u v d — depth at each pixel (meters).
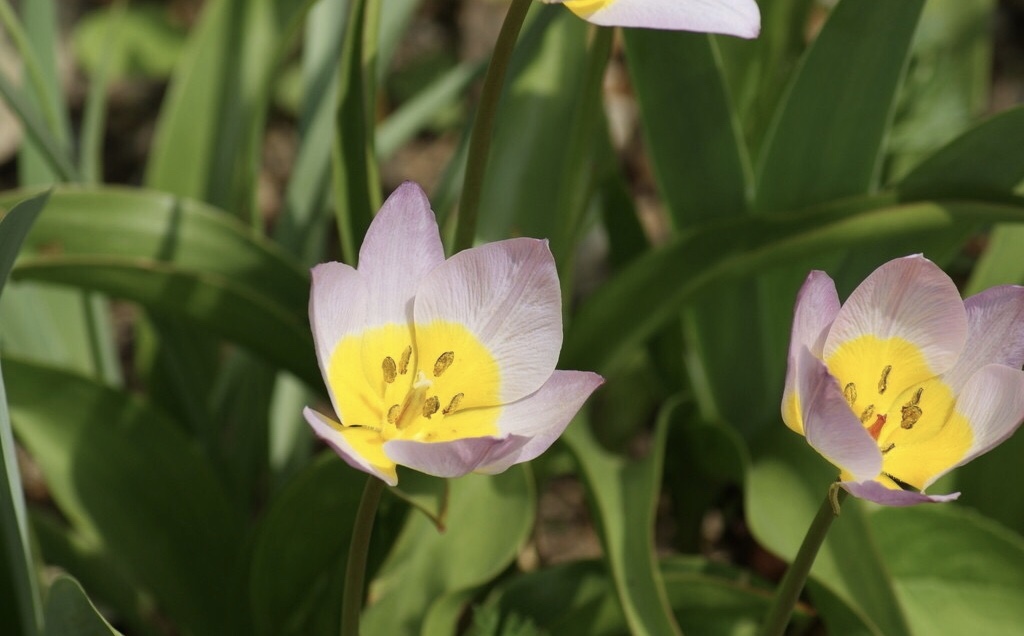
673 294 0.85
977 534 0.85
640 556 0.82
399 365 0.71
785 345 0.89
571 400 0.70
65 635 0.72
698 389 0.93
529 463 0.86
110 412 0.85
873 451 0.67
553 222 0.89
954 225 0.83
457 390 0.71
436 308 0.70
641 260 0.85
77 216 0.84
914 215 0.83
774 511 0.86
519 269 0.70
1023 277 0.89
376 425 0.70
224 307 0.83
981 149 0.82
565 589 0.86
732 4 0.71
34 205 0.73
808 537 0.72
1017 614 0.84
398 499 0.83
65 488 0.85
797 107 0.84
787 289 0.88
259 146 0.94
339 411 0.69
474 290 0.70
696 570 0.87
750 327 0.89
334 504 0.81
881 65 0.83
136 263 0.82
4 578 0.78
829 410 0.67
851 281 0.87
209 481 0.87
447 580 0.83
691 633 0.85
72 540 0.90
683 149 0.86
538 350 0.71
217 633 0.87
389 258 0.70
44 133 0.85
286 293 0.86
